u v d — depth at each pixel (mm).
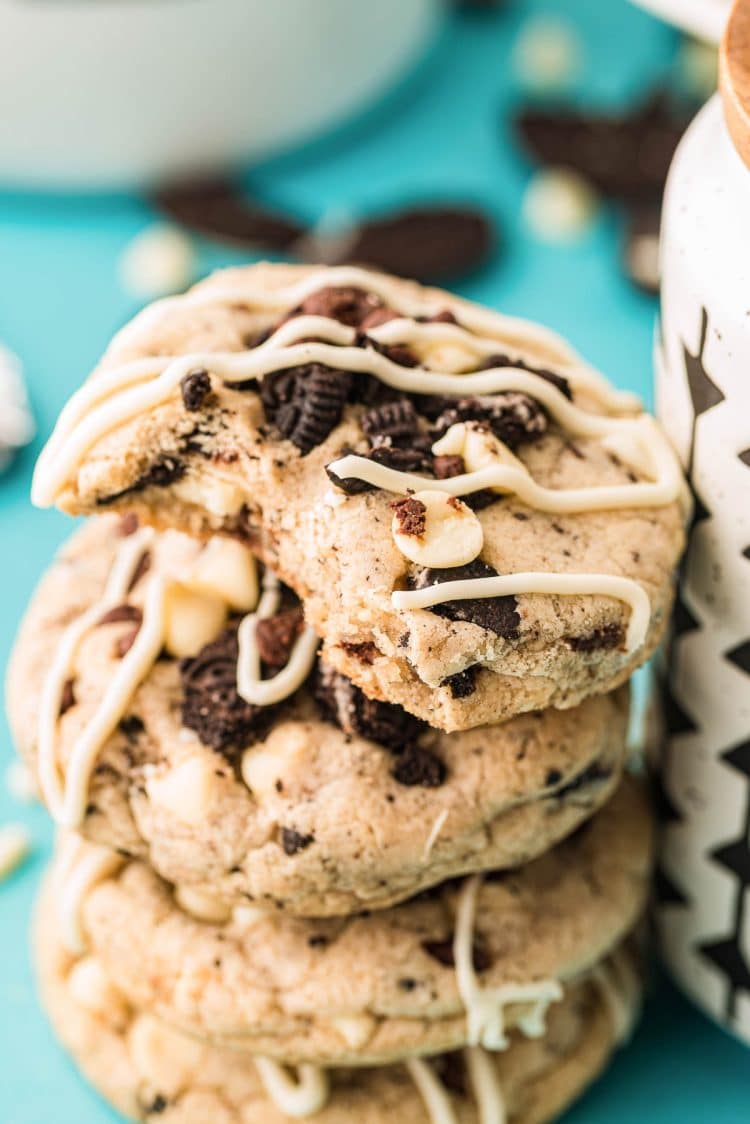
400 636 331
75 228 582
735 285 336
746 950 391
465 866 357
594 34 667
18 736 364
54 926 409
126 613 370
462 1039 367
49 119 552
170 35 532
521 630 332
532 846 360
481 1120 384
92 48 530
